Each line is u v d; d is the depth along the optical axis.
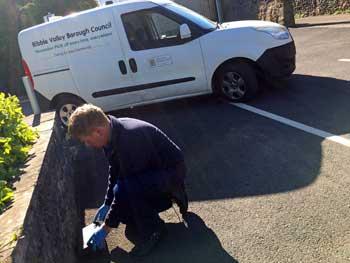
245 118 6.10
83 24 7.06
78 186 5.12
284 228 3.41
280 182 4.14
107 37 6.99
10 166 3.49
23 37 7.47
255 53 6.55
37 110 7.96
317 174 4.15
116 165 3.50
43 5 16.62
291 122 5.62
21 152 3.71
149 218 3.51
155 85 7.02
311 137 5.04
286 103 6.40
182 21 6.80
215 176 4.54
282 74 6.72
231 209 3.85
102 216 3.77
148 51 6.89
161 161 3.52
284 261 3.04
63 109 7.66
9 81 15.84
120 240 3.73
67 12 17.02
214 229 3.60
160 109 7.54
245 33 6.61
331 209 3.54
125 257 3.48
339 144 4.73
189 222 3.78
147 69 6.96
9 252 2.23
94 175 5.33
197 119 6.53
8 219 2.57
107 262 3.47
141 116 7.41
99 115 3.10
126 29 6.92
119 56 7.01
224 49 6.65
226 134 5.65
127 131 3.30
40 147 3.98
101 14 6.96
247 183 4.25
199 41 6.72
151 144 3.41
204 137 5.71
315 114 5.75
